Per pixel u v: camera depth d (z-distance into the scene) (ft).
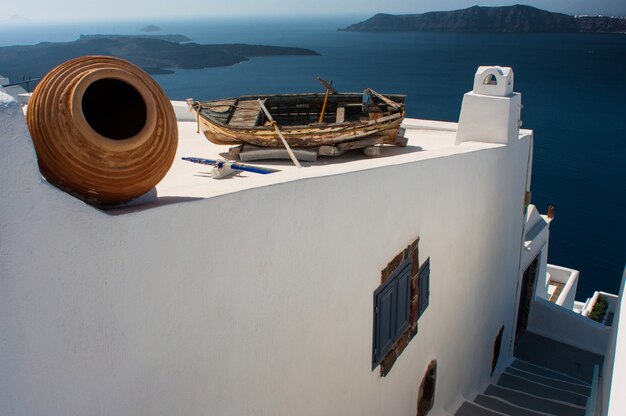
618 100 517.96
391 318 20.49
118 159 8.42
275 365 13.75
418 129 38.45
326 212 15.01
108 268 8.66
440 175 22.82
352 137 23.99
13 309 7.44
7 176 7.14
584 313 66.90
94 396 8.80
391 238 19.47
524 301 43.96
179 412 10.68
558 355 41.22
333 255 15.78
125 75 8.73
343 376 17.57
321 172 15.56
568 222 201.77
